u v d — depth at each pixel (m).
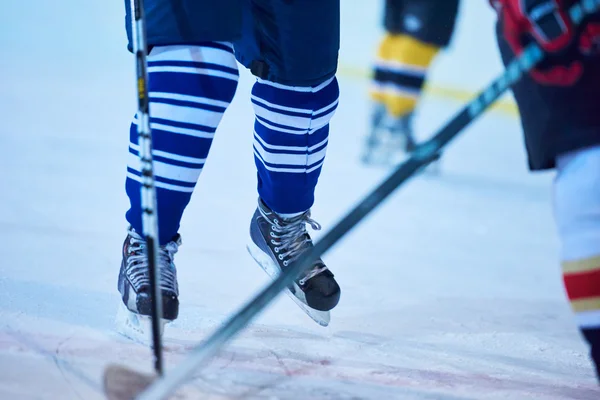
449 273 7.43
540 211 11.12
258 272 6.67
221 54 4.54
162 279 4.67
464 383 4.53
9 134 12.55
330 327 5.41
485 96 3.67
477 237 9.21
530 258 8.45
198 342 4.80
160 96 4.53
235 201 9.77
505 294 6.86
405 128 13.48
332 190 10.96
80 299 5.41
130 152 4.71
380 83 13.41
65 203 8.74
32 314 4.98
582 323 3.64
